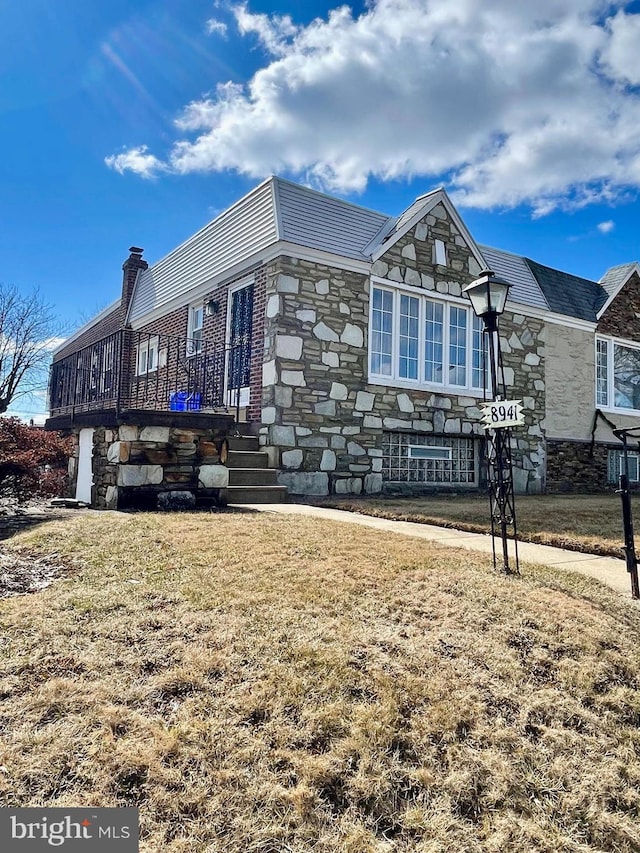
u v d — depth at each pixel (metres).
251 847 1.57
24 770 1.72
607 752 2.15
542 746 2.12
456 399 10.21
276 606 2.92
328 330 8.59
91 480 6.93
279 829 1.62
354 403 8.80
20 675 2.19
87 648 2.41
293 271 8.33
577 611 3.16
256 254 8.66
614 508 7.61
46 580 3.31
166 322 11.98
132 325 13.52
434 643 2.68
